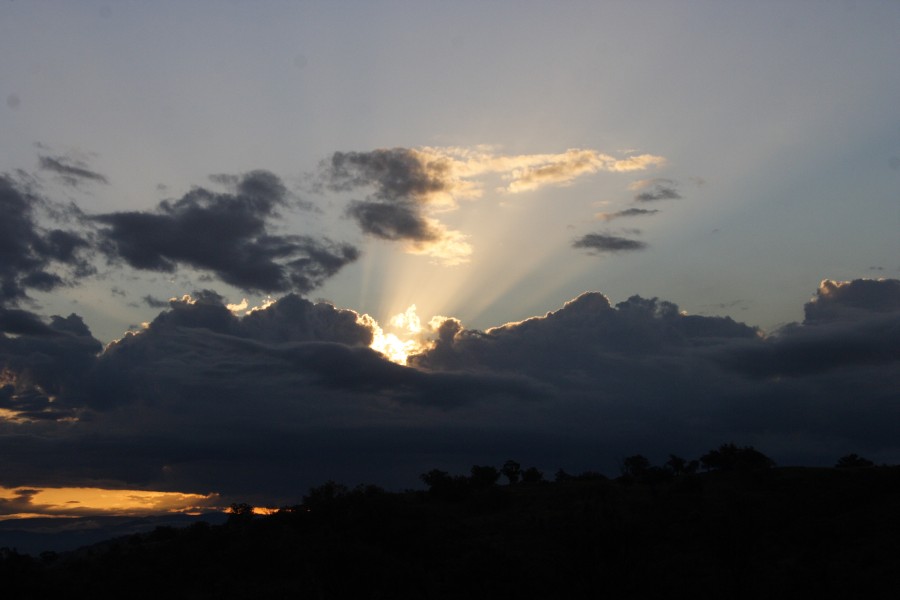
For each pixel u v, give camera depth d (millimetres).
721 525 69250
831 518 80562
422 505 110250
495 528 94188
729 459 112750
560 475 135250
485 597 63125
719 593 59156
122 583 78062
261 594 73625
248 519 106500
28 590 73062
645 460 116875
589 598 57750
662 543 78312
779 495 92312
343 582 65312
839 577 60531
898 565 61781
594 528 63500
